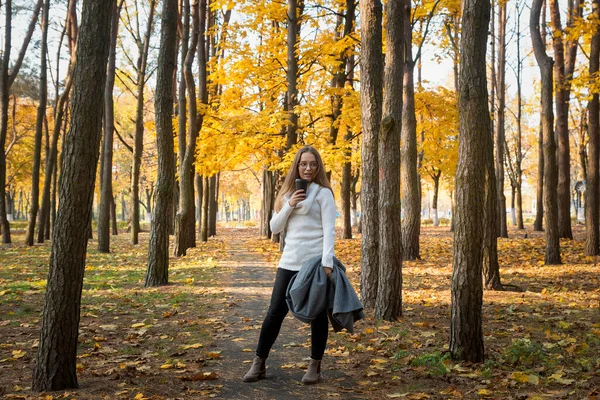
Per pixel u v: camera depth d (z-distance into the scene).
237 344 5.12
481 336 4.50
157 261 9.41
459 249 4.52
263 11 15.82
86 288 9.02
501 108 21.80
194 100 16.33
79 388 3.71
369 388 3.79
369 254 7.13
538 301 7.73
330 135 17.02
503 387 3.74
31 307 6.97
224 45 16.39
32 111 30.31
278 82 17.45
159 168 9.51
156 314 6.65
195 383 3.87
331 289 3.84
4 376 3.99
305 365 4.35
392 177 6.46
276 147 17.95
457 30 16.06
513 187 35.72
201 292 8.53
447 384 3.88
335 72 15.05
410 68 13.24
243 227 47.06
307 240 3.97
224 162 17.25
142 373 4.07
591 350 4.82
